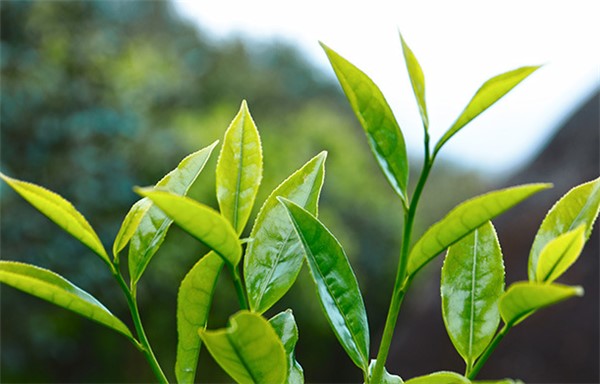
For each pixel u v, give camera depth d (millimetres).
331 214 6746
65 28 5094
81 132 4926
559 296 478
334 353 6883
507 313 555
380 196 7840
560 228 642
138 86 5203
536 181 4238
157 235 669
